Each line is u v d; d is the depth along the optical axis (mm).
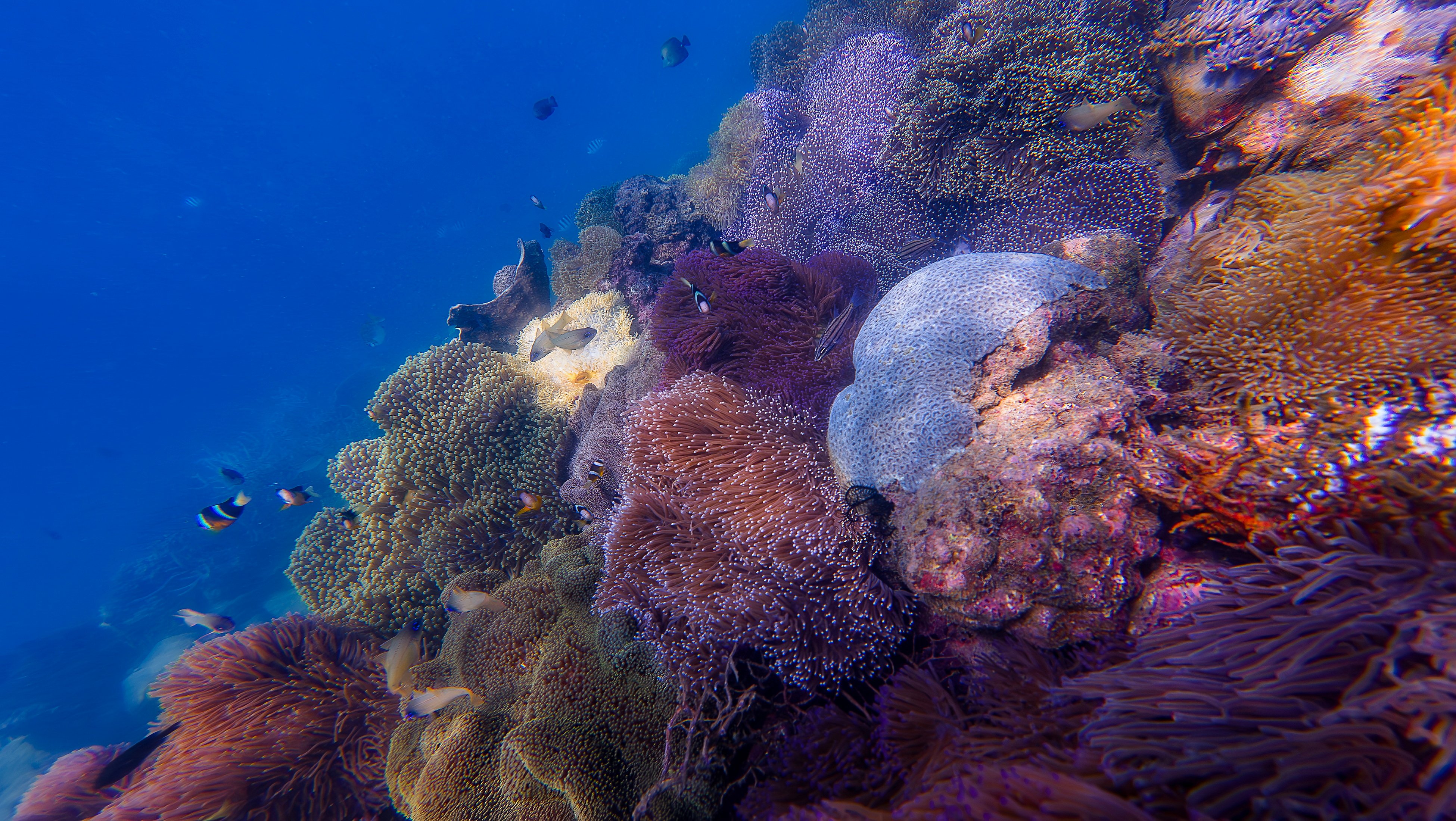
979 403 2871
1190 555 2561
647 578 3547
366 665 5098
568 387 6789
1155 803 1747
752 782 3219
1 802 13023
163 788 4398
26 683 16328
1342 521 2152
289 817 4375
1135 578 2430
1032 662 2494
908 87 5785
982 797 1897
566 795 3182
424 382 6531
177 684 4855
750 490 3314
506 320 8406
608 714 3424
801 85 9398
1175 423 2795
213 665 4895
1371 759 1577
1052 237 4914
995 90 5082
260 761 4430
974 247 5473
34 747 14234
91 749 6723
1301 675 1798
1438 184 2287
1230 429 2570
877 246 6309
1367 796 1492
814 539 3037
